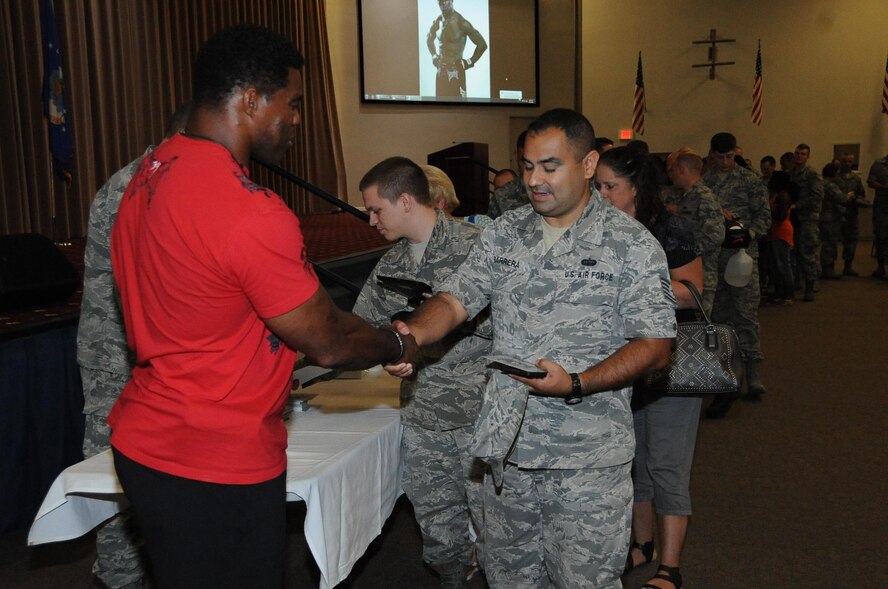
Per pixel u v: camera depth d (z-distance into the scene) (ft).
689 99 50.03
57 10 25.08
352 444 6.73
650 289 5.70
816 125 49.55
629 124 50.14
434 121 44.42
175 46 30.60
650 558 9.25
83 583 8.84
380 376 9.29
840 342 21.43
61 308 10.97
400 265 7.73
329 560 6.04
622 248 5.81
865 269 38.65
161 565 4.59
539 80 47.44
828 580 8.67
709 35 49.37
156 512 4.47
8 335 9.39
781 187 28.09
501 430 5.49
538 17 46.60
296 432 7.12
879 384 16.89
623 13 49.60
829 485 11.40
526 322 5.95
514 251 6.08
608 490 5.90
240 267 4.18
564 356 5.82
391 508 7.52
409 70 42.91
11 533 10.10
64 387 10.27
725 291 16.02
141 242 4.40
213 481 4.40
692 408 8.17
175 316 4.34
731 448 13.10
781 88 49.49
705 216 13.88
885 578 8.70
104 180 27.17
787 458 12.55
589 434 5.82
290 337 4.44
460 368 7.41
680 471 8.13
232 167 4.37
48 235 24.61
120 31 27.81
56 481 6.03
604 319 5.84
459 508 7.86
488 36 44.98
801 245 29.22
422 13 42.96
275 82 4.60
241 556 4.59
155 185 4.42
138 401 4.55
